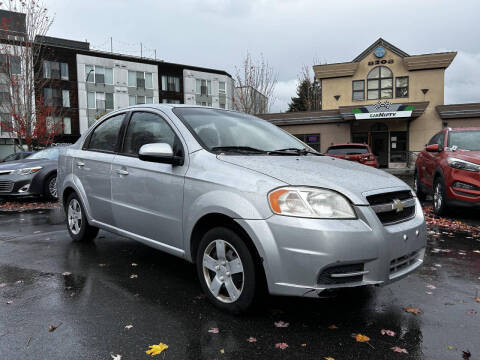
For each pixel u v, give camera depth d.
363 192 2.54
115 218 3.86
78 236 4.70
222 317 2.70
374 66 23.83
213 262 2.82
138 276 3.57
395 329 2.55
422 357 2.21
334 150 12.34
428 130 22.56
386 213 2.63
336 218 2.39
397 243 2.55
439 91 22.67
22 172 8.33
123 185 3.69
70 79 36.94
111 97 39.34
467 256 4.30
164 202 3.20
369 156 11.66
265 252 2.44
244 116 4.04
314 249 2.33
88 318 2.68
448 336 2.46
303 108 47.12
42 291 3.19
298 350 2.28
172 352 2.24
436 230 5.62
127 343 2.34
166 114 3.50
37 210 7.80
